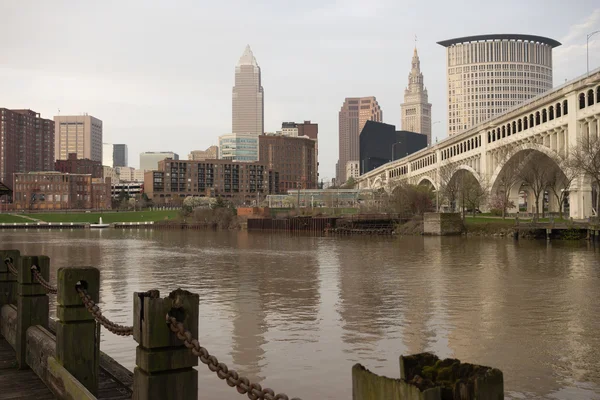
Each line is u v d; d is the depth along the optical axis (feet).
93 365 27.86
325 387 41.68
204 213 493.36
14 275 41.96
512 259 148.36
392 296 84.43
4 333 40.55
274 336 57.77
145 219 590.55
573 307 74.43
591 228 216.33
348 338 56.80
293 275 114.32
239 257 164.96
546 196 514.68
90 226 514.27
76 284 27.53
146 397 18.85
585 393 40.27
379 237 285.02
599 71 227.20
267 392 16.39
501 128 327.06
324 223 348.59
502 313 70.08
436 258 153.69
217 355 50.49
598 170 214.69
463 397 10.75
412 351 51.83
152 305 18.90
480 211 380.99
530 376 44.24
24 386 30.37
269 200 583.58
